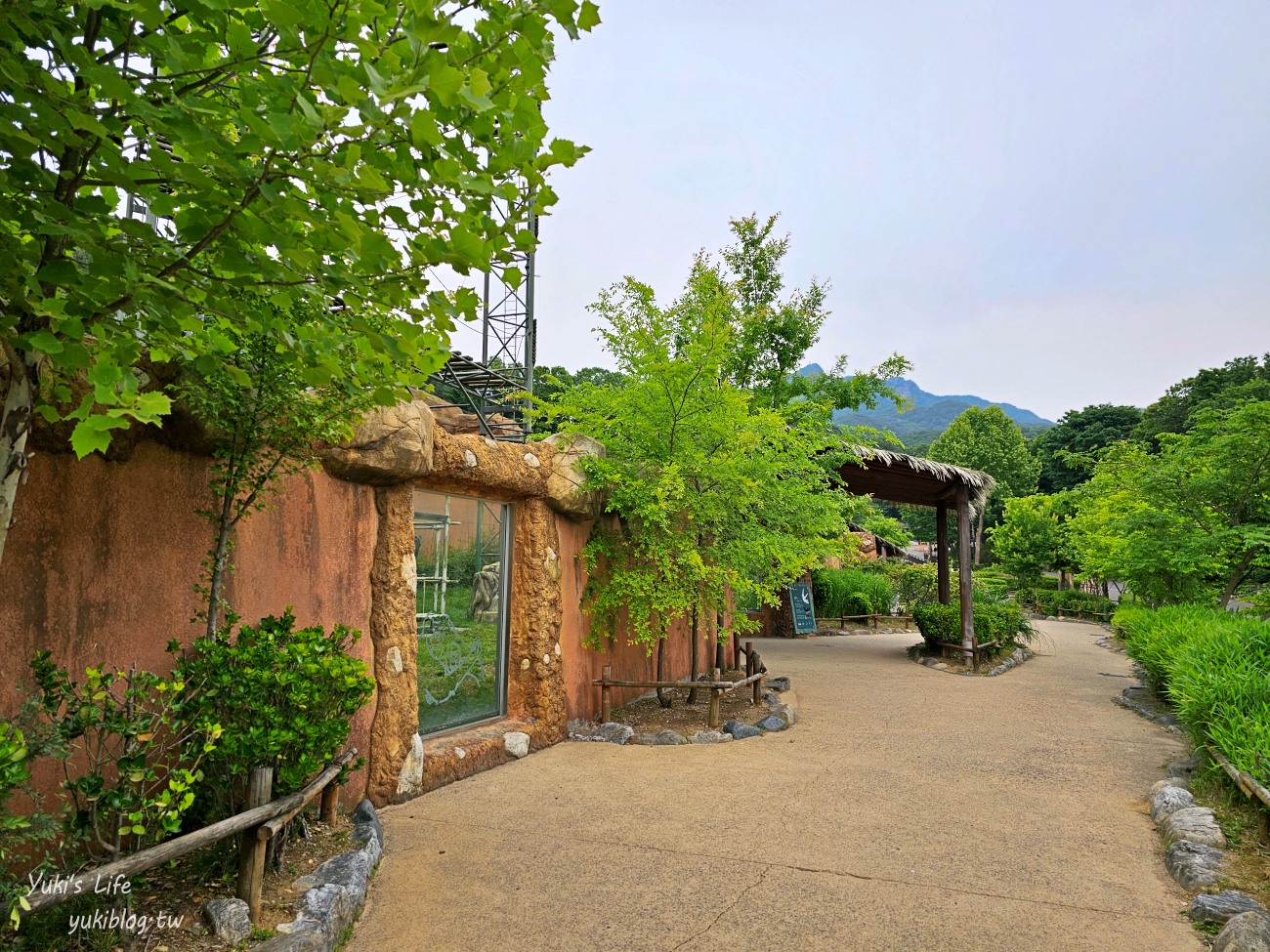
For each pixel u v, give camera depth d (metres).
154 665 3.57
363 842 4.03
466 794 5.24
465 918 3.49
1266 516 10.95
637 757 6.27
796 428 8.73
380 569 5.16
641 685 7.43
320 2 1.81
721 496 7.56
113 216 2.40
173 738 3.56
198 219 2.02
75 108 1.75
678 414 7.21
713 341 7.07
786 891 3.80
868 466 12.35
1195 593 12.30
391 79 1.74
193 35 2.11
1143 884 3.91
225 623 3.87
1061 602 28.50
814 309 13.90
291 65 1.97
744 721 7.67
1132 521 11.77
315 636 3.77
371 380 2.85
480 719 6.36
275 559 4.33
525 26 1.94
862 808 5.07
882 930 3.42
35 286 1.92
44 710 2.75
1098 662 13.83
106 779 3.31
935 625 13.55
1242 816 4.51
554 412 7.43
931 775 5.90
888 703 9.13
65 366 2.01
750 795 5.31
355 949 3.22
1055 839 4.55
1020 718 8.30
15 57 1.79
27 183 2.01
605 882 3.88
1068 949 3.25
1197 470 11.34
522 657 6.70
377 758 4.95
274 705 3.39
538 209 2.18
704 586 7.90
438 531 5.91
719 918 3.52
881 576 24.44
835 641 17.83
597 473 7.16
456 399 12.30
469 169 2.08
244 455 3.62
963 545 12.81
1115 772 6.04
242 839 3.13
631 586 7.43
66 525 3.22
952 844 4.45
